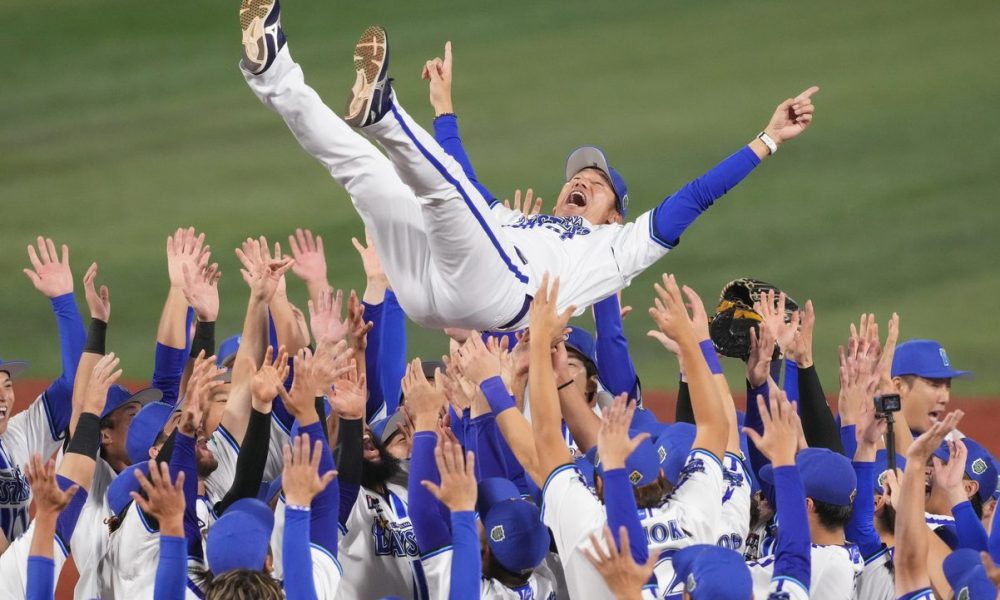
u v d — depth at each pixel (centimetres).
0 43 11725
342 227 8312
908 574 2428
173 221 8531
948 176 8594
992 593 2267
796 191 8606
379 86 2478
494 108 10125
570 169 3331
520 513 2459
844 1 11650
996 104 9444
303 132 2661
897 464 2917
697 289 7356
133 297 7469
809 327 2911
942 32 10738
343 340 2734
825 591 2491
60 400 3228
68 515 2581
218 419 2867
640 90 10269
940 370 3319
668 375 6362
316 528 2375
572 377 2820
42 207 8812
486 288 2764
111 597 2555
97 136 10000
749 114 9650
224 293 7462
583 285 2934
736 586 2130
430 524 2522
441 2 12444
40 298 7500
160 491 2209
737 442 2767
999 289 7169
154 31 11938
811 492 2531
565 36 11469
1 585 2495
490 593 2488
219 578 2155
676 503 2447
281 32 2539
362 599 2681
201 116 10356
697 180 2978
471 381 2609
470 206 2680
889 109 9556
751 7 11762
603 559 2138
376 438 2772
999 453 5097
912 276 7412
